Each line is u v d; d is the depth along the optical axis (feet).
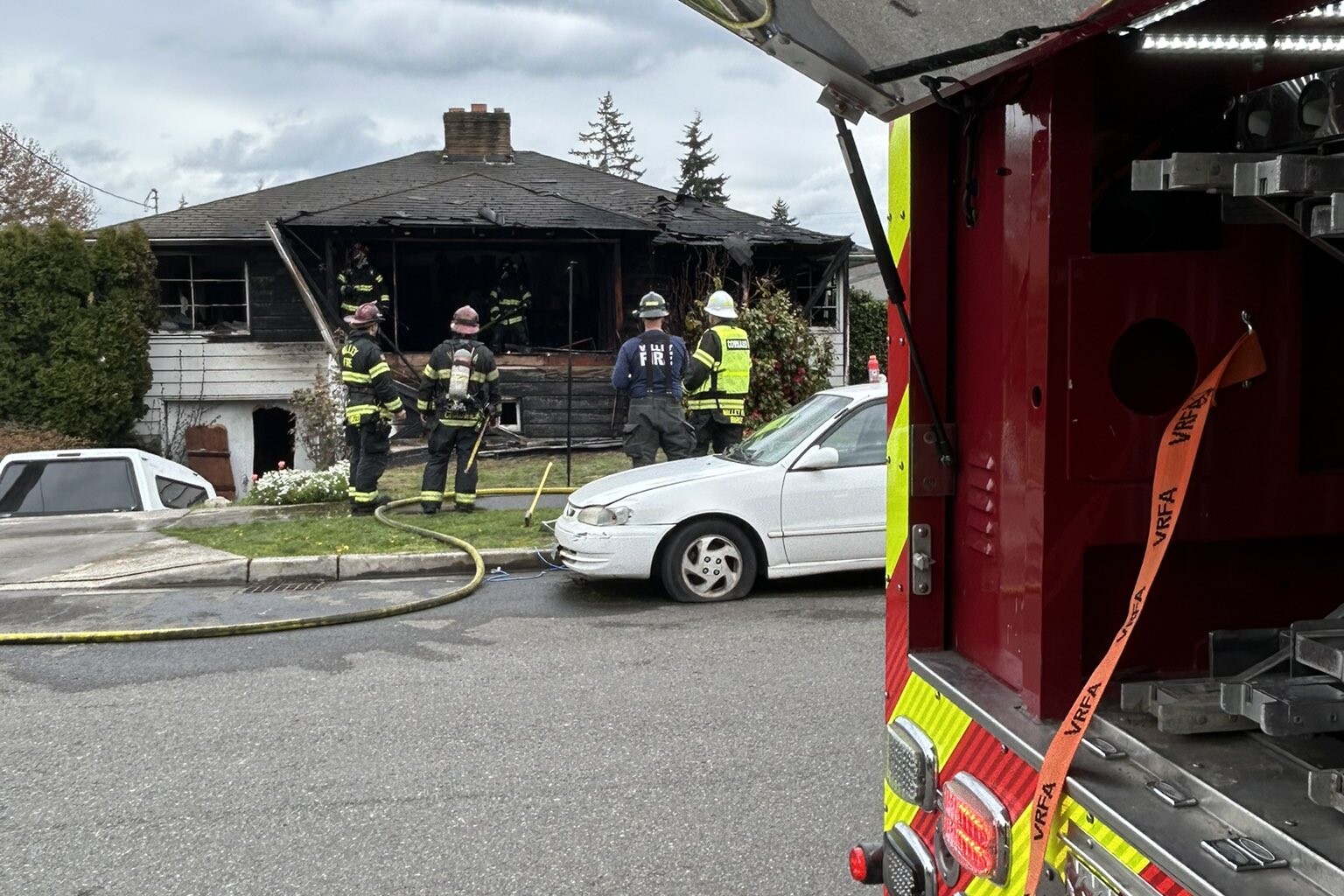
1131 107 6.53
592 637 22.04
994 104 6.83
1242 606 6.84
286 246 59.11
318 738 16.66
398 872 12.37
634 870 12.33
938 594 7.82
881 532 25.32
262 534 32.68
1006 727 6.46
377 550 29.66
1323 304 6.44
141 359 63.62
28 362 60.44
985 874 6.59
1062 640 6.48
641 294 63.41
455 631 22.81
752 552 25.02
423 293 72.90
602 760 15.55
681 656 20.57
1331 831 4.92
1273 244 6.15
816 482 25.09
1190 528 6.28
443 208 62.03
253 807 14.19
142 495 38.88
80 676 20.22
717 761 15.40
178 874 12.42
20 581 28.04
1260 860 4.86
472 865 12.51
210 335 66.33
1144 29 5.91
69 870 12.57
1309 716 5.33
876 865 8.81
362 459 35.65
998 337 6.98
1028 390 6.49
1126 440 6.23
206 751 16.21
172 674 20.21
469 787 14.69
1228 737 5.98
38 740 16.79
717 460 27.02
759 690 18.51
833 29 6.51
